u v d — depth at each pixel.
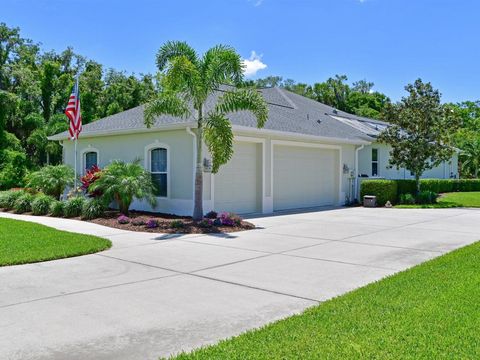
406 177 26.52
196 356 3.80
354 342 3.97
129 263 7.71
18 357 3.91
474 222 13.76
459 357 3.62
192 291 5.98
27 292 5.93
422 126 20.50
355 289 5.96
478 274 6.49
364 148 23.27
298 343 3.99
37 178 16.88
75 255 8.29
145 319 4.89
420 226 12.74
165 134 15.15
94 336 4.40
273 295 5.79
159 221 12.77
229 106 12.36
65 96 32.59
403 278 6.34
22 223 12.34
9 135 27.86
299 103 25.33
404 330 4.22
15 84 31.91
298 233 11.30
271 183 16.56
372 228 12.29
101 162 17.64
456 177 33.00
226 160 12.07
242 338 4.19
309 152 18.80
